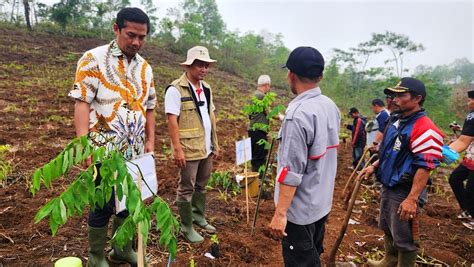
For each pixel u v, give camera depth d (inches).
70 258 69.5
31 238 144.6
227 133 431.8
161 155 299.6
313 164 100.0
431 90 1090.1
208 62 147.3
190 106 149.3
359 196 241.6
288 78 104.4
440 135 120.8
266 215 194.4
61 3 1010.1
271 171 243.8
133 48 108.8
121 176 62.9
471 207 198.5
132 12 105.1
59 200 63.0
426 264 156.8
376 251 165.6
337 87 1186.0
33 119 362.9
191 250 147.2
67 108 426.3
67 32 992.9
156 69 826.2
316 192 102.7
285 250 108.7
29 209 170.9
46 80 560.1
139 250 72.4
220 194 216.2
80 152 65.2
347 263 146.0
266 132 242.4
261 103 225.5
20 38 834.8
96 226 114.8
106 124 109.0
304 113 95.3
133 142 114.4
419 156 119.7
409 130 124.1
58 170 64.7
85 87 105.1
